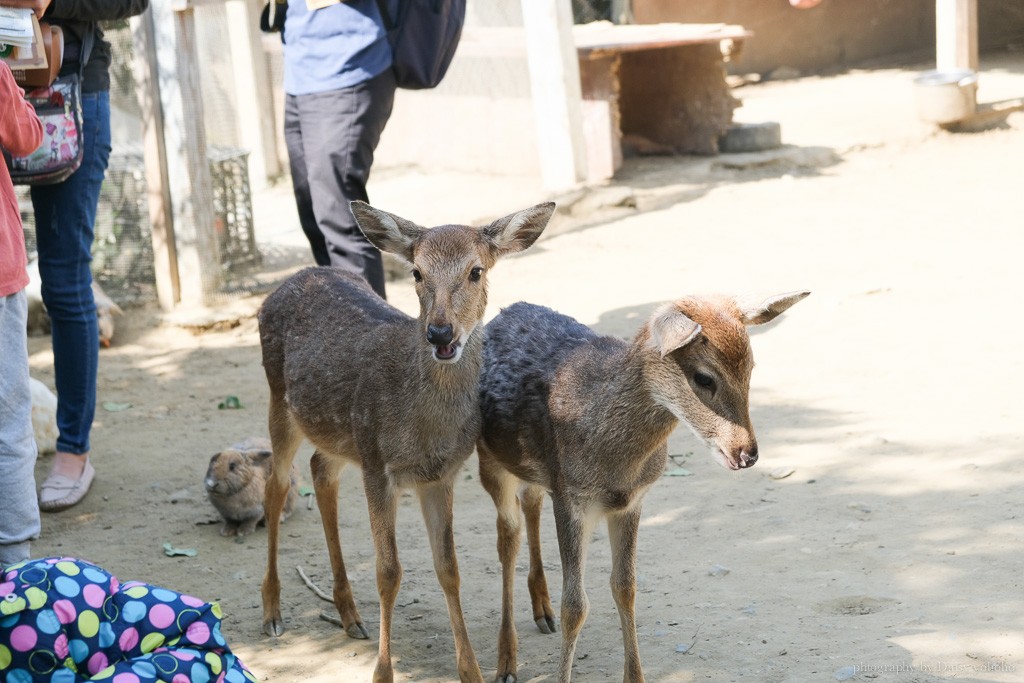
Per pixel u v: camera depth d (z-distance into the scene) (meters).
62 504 6.29
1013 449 6.06
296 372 5.11
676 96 13.94
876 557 5.08
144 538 6.00
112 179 9.77
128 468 6.84
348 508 6.34
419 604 5.24
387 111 7.09
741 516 5.68
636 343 4.11
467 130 13.79
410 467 4.52
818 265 9.64
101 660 3.53
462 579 5.41
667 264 9.98
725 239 10.61
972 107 13.86
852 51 19.59
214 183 10.07
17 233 4.52
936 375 7.21
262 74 14.06
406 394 4.48
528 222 4.73
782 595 4.84
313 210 7.48
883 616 4.57
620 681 4.42
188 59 9.16
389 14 6.88
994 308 8.29
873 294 8.83
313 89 6.94
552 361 4.52
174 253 9.50
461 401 4.48
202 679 3.52
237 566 5.70
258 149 14.20
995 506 5.45
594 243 10.77
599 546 5.64
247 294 9.78
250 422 7.50
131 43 9.76
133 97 9.88
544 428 4.43
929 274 9.19
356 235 7.10
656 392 4.04
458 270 4.41
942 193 11.67
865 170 12.84
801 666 4.24
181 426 7.47
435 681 4.60
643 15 17.45
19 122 4.45
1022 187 11.64
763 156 13.22
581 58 12.58
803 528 5.46
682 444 6.75
